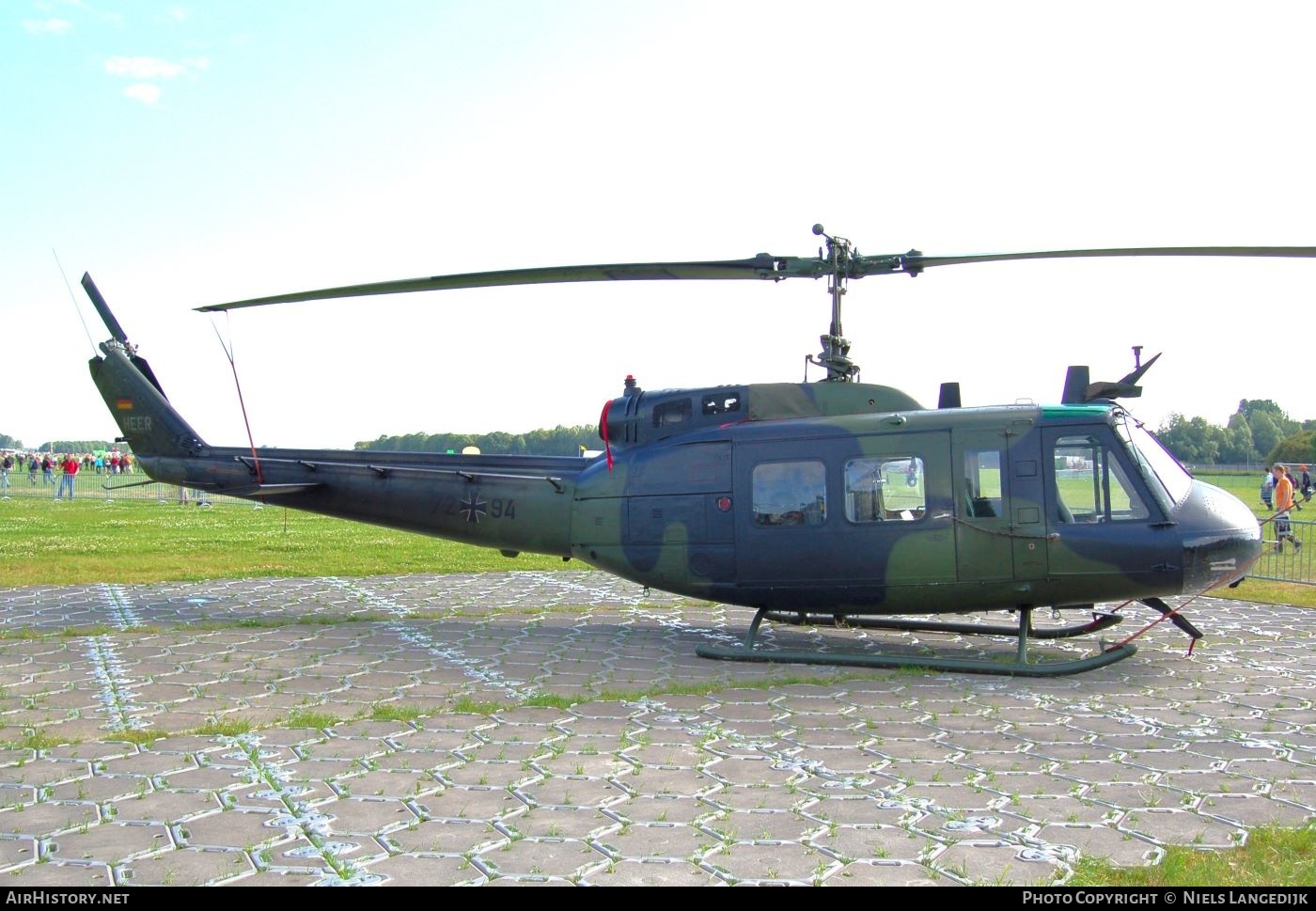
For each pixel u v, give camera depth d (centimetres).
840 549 1027
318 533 2633
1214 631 1238
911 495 1012
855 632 1255
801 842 549
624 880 499
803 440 1054
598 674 988
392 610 1408
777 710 844
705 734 766
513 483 1213
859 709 848
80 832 561
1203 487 1019
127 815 587
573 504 1170
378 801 613
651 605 1463
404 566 1928
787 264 1040
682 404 1131
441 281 1022
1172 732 776
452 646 1137
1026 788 642
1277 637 1191
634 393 1182
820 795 627
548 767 682
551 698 875
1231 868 511
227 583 1695
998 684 944
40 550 2106
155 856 529
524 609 1416
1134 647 1045
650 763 691
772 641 1184
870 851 537
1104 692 912
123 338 1458
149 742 738
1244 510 1016
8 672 980
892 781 655
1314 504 3039
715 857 528
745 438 1076
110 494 4862
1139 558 956
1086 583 973
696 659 1070
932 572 1003
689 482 1093
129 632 1202
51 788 635
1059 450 986
